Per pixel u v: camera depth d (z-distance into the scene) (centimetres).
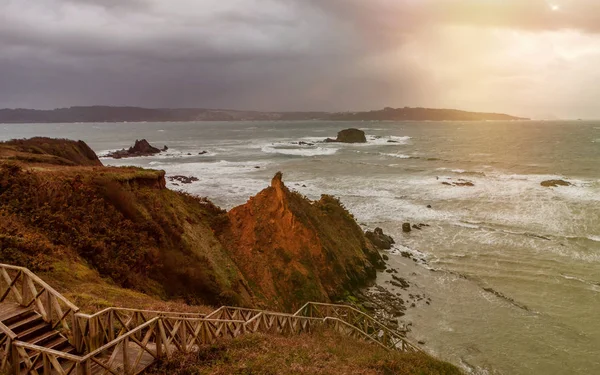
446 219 4481
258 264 2623
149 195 2453
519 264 3256
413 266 3322
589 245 3581
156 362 972
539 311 2553
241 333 1324
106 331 998
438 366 1480
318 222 3139
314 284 2594
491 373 1989
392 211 4822
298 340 1466
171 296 1914
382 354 1494
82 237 1823
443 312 2588
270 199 2984
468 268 3234
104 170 2600
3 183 1909
